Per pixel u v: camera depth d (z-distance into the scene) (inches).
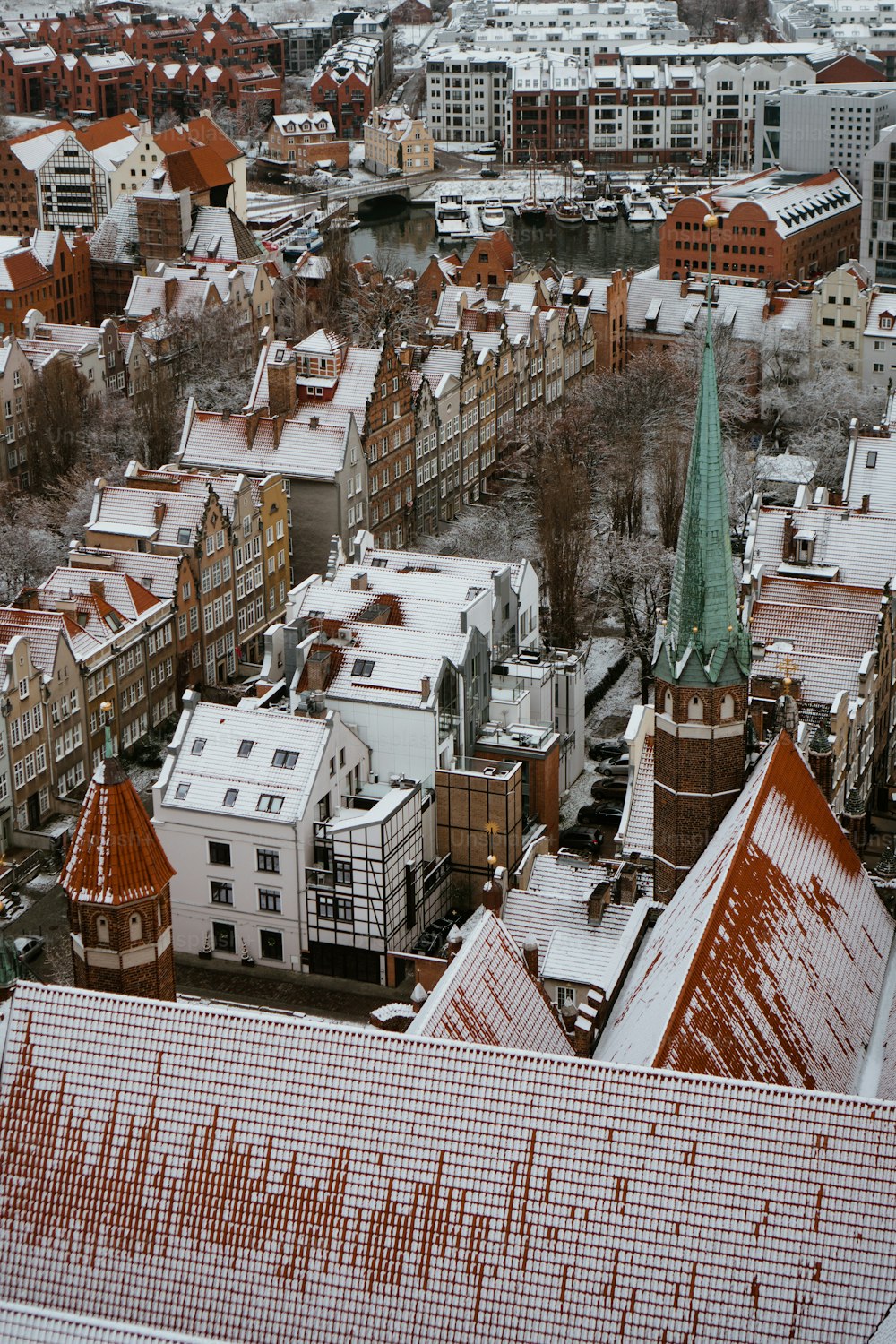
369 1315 3253.0
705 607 4495.6
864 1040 4183.1
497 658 7204.7
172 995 4306.1
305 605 7017.7
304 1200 3319.4
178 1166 3380.9
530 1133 3250.5
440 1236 3253.0
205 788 6225.4
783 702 5349.4
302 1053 3363.7
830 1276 3127.5
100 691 7470.5
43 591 7775.6
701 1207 3179.1
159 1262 3358.8
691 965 3673.7
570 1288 3193.9
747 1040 3718.0
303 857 6122.1
